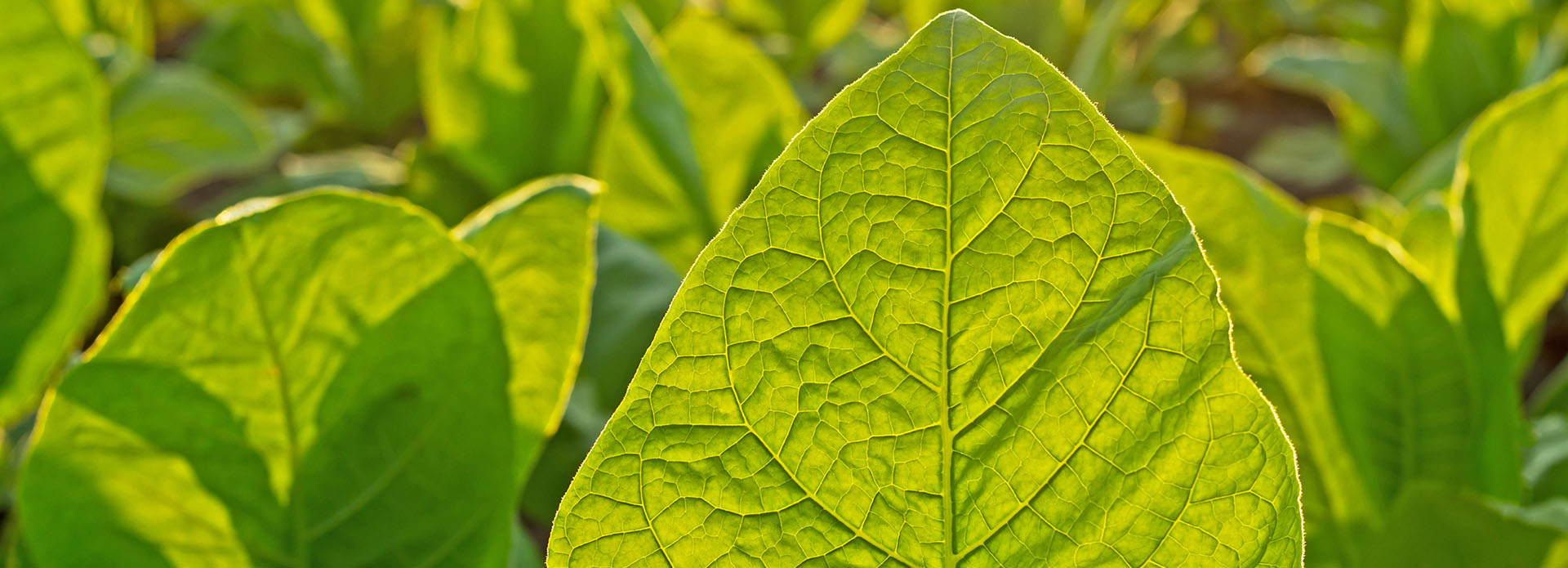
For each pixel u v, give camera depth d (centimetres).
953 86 67
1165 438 68
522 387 92
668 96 152
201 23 397
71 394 81
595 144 184
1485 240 122
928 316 68
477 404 87
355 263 83
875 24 426
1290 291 107
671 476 69
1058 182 67
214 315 81
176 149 192
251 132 200
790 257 68
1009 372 68
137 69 199
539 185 92
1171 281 67
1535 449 132
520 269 91
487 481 88
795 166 67
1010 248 67
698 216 157
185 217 201
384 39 267
